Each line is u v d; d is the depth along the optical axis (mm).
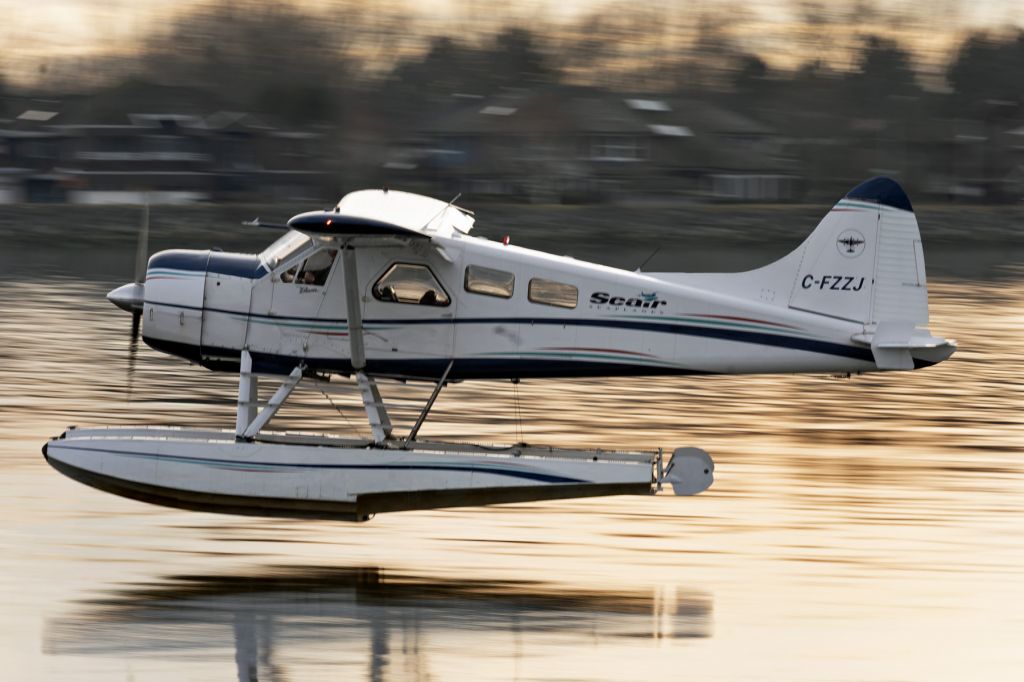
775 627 34188
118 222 178375
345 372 39719
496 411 61031
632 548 40812
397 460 37812
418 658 32188
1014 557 39750
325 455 37844
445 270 38969
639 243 188625
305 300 39156
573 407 62812
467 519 44375
